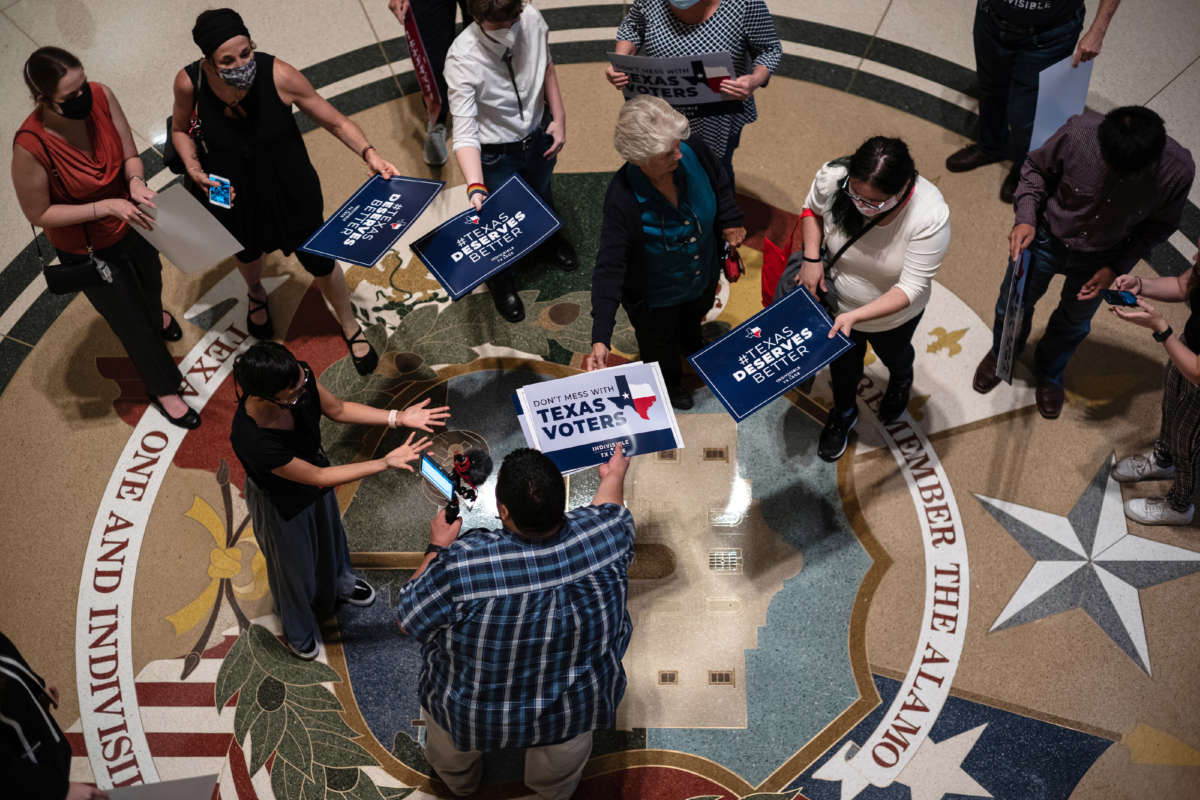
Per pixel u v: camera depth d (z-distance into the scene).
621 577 2.36
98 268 3.29
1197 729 3.20
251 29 5.53
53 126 3.08
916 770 3.16
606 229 2.98
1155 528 3.62
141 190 3.28
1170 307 4.21
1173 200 3.01
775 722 3.26
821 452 3.80
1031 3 3.92
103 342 4.25
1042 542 3.61
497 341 4.21
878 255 2.88
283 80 3.21
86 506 3.79
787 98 5.04
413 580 2.35
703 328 4.22
